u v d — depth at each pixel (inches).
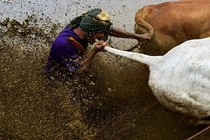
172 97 209.8
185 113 216.1
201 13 242.1
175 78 206.5
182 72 205.2
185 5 246.4
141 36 237.8
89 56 227.8
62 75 238.1
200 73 202.2
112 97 249.8
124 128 240.5
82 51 231.8
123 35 237.5
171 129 239.8
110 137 237.0
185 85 205.2
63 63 232.7
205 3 246.2
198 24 241.4
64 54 229.3
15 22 266.7
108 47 223.1
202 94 204.5
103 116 242.7
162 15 245.1
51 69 239.1
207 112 210.4
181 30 243.3
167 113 243.6
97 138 235.9
